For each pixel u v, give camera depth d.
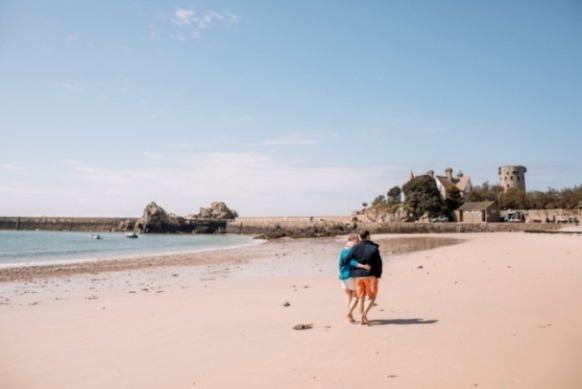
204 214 160.62
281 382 5.61
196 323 9.45
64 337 8.57
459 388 5.21
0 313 11.52
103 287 17.48
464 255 26.34
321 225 112.38
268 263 27.48
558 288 12.10
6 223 180.25
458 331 7.87
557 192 111.56
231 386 5.55
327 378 5.70
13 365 6.78
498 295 11.39
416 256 27.95
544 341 7.05
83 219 168.25
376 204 131.50
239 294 13.92
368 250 8.84
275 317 9.81
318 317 9.67
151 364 6.63
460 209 100.25
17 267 27.59
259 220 135.50
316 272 21.22
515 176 139.00
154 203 148.75
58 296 15.04
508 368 5.85
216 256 35.56
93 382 5.94
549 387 5.16
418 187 105.81
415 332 7.93
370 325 8.65
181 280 19.34
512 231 81.44
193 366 6.45
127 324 9.64
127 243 71.69
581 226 77.50
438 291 12.56
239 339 7.88
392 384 5.40
